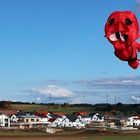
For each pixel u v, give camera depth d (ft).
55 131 597.11
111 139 412.57
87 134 513.04
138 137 447.01
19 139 392.68
